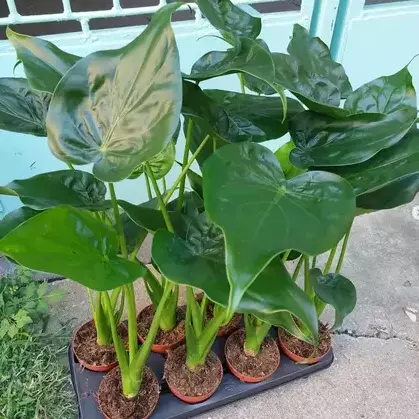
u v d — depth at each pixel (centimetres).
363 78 168
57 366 119
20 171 148
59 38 126
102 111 67
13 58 127
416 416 118
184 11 139
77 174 84
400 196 89
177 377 110
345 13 149
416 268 159
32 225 63
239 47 73
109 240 71
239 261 55
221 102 91
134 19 140
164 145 60
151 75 60
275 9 144
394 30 158
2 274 145
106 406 104
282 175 68
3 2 146
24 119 87
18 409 110
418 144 79
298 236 60
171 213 91
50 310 138
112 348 114
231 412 116
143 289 145
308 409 118
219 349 121
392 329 139
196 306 99
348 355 131
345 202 66
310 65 93
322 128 84
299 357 118
